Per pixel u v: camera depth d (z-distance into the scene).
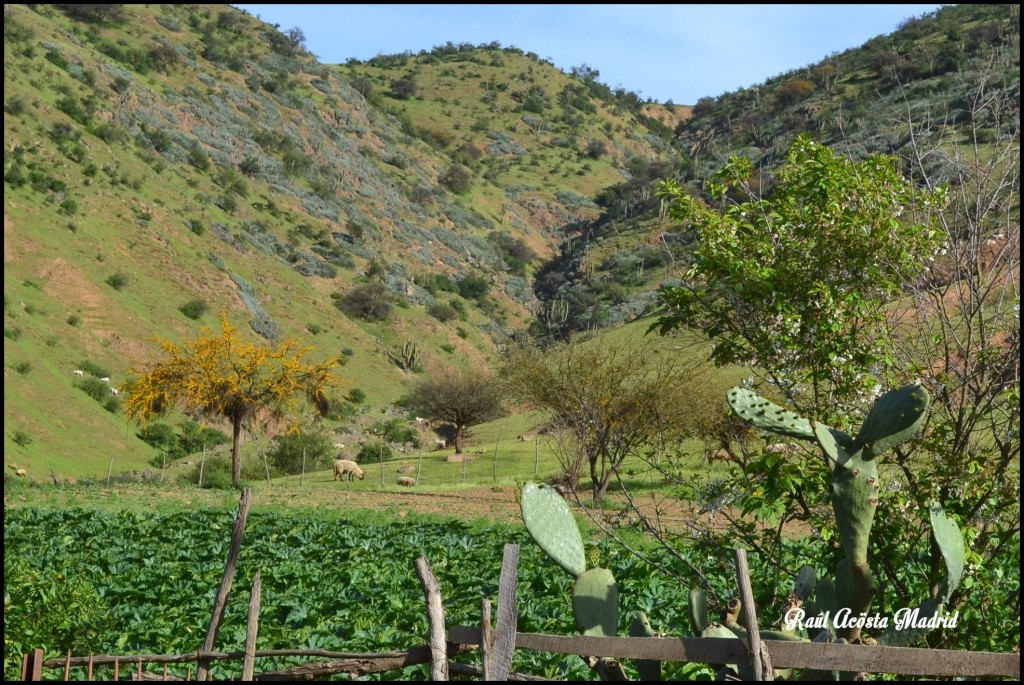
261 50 190.25
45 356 66.88
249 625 5.19
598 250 150.88
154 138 122.19
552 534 4.89
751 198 8.08
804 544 12.34
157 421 68.31
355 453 65.44
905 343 7.51
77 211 89.50
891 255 7.29
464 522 23.98
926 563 7.96
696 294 7.90
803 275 7.42
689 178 141.50
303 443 51.72
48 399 59.69
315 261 120.56
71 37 132.88
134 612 11.77
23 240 79.44
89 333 75.88
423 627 10.77
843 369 7.16
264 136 147.38
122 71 134.12
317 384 48.62
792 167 7.84
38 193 88.00
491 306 141.38
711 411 21.50
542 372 25.94
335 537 19.91
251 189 132.62
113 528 21.91
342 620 11.44
